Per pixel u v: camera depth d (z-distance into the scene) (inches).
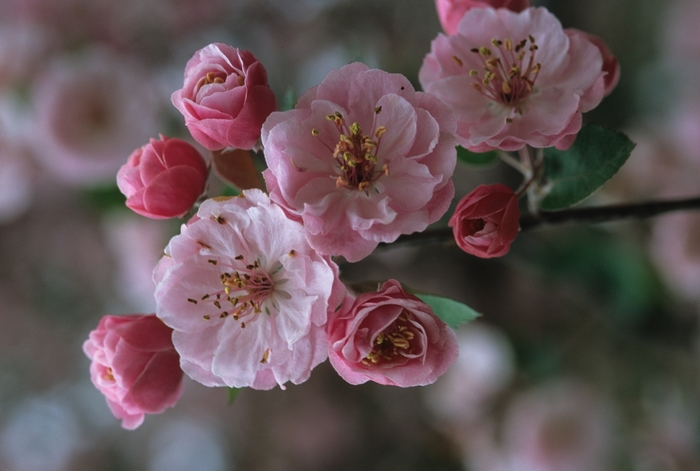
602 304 20.0
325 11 28.0
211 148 13.2
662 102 23.7
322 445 30.0
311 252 12.8
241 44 27.0
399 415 28.9
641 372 21.4
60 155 18.1
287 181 12.7
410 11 27.7
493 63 13.7
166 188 13.3
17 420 33.6
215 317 13.1
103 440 33.9
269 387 13.1
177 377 13.6
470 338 22.2
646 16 25.1
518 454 20.2
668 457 20.2
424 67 14.0
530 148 14.0
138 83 18.7
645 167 20.3
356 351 12.6
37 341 33.7
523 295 25.3
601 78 13.5
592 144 13.8
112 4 22.0
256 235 13.0
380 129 12.8
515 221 13.0
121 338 13.3
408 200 12.7
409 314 12.8
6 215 22.3
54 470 32.8
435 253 26.4
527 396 21.2
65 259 32.4
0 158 20.9
